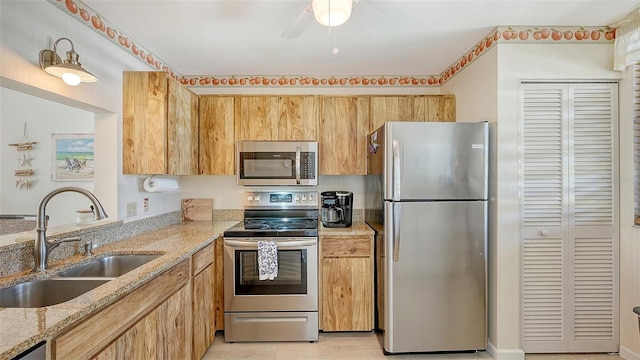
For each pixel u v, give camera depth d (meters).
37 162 3.16
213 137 2.77
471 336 2.20
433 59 2.70
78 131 3.15
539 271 2.18
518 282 2.14
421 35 2.23
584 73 2.13
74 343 1.00
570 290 2.18
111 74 2.03
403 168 2.16
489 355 2.23
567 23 2.09
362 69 2.93
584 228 2.17
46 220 1.51
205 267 2.20
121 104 2.12
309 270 2.41
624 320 2.13
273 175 2.68
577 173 2.17
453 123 2.16
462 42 2.36
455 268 2.18
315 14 1.35
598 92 2.16
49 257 1.57
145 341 1.43
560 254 2.17
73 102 1.78
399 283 2.18
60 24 1.64
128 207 2.20
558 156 2.16
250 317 2.41
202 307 2.13
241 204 3.08
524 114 2.16
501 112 2.13
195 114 2.71
